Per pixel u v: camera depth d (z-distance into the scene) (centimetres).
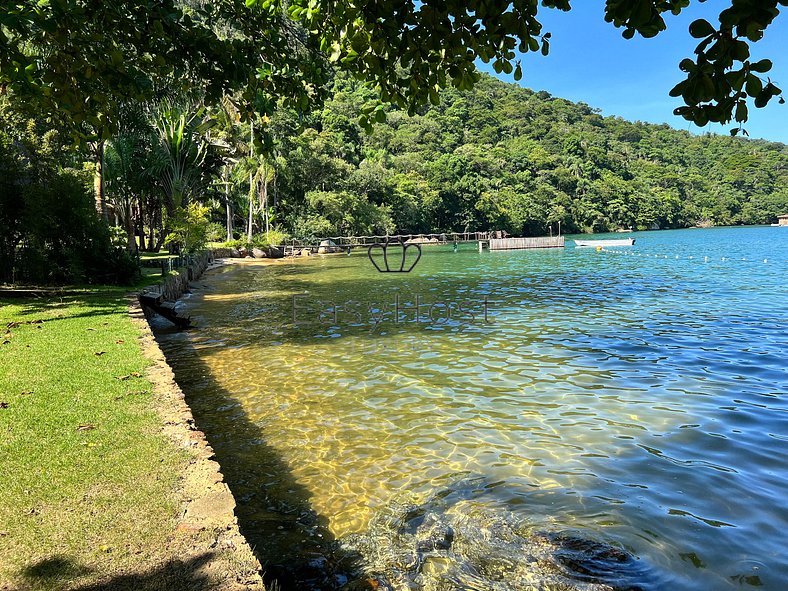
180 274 1962
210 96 495
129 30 431
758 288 1770
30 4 374
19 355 653
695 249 4169
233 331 1188
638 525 382
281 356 937
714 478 455
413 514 404
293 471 482
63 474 341
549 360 880
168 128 3058
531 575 327
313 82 509
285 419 621
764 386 721
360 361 893
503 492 437
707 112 236
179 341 1081
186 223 2856
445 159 8638
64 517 292
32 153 1479
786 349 925
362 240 5812
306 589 315
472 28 317
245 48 493
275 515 405
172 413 453
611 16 242
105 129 457
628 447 527
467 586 318
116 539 272
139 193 3416
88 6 404
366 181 6153
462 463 495
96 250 1548
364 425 599
